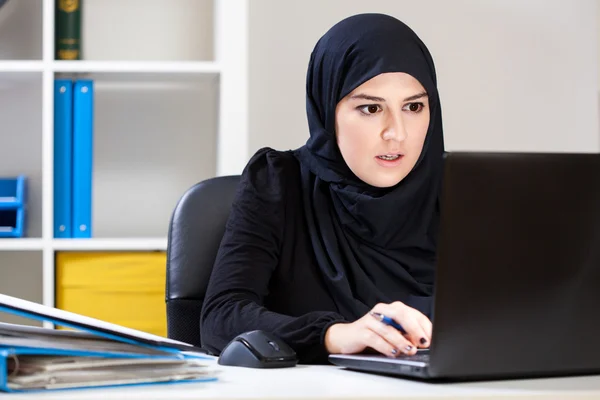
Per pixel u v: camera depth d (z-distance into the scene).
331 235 1.96
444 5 3.40
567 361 1.10
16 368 0.95
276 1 3.28
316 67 2.02
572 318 1.08
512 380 1.09
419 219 2.01
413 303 1.93
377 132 1.92
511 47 3.44
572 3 3.46
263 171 2.04
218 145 3.01
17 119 3.18
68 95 2.86
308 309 1.92
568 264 1.06
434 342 1.03
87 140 2.85
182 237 2.09
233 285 1.85
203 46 3.27
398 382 1.08
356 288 1.93
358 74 1.92
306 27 3.30
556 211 1.04
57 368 0.96
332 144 2.00
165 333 2.83
